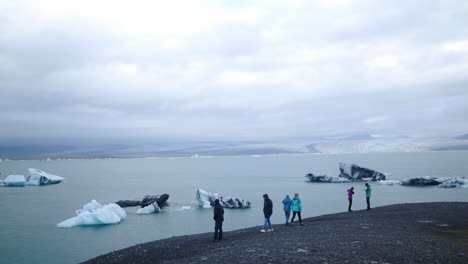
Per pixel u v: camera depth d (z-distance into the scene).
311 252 15.49
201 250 21.22
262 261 14.48
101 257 23.81
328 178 118.94
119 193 99.62
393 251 15.24
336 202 68.38
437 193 77.44
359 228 23.55
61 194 97.62
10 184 126.25
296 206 28.33
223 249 19.45
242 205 65.44
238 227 46.62
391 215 30.47
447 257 14.24
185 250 22.19
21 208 70.62
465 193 76.81
